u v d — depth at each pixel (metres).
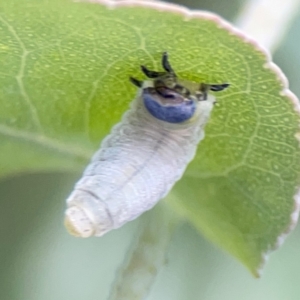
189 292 0.11
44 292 0.11
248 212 0.09
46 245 0.11
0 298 0.11
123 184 0.08
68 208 0.08
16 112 0.09
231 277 0.11
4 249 0.11
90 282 0.11
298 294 0.11
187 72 0.08
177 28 0.08
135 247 0.09
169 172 0.09
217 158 0.09
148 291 0.09
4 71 0.09
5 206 0.11
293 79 0.11
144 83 0.08
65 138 0.09
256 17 0.09
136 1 0.08
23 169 0.09
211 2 0.11
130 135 0.09
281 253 0.11
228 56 0.08
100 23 0.08
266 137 0.08
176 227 0.09
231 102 0.08
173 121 0.09
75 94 0.09
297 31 0.11
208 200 0.09
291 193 0.09
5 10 0.08
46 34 0.08
